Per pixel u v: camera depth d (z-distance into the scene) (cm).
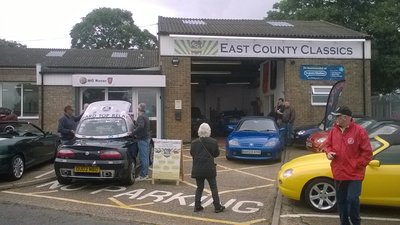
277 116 1772
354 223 589
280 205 815
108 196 905
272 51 1836
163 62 1769
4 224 689
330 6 2700
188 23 2059
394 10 2334
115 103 1213
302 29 2020
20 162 1076
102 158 948
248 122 1483
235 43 1806
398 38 2325
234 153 1349
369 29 2325
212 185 778
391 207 808
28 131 1214
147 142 1090
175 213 773
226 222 718
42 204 832
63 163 960
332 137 605
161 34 1761
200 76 2727
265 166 1302
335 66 1872
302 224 700
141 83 1733
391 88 2552
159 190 964
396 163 736
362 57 1883
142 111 1082
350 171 581
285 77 1856
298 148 1672
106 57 2756
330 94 1567
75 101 1759
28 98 2352
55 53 2806
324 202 780
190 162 1370
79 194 924
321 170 779
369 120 1260
